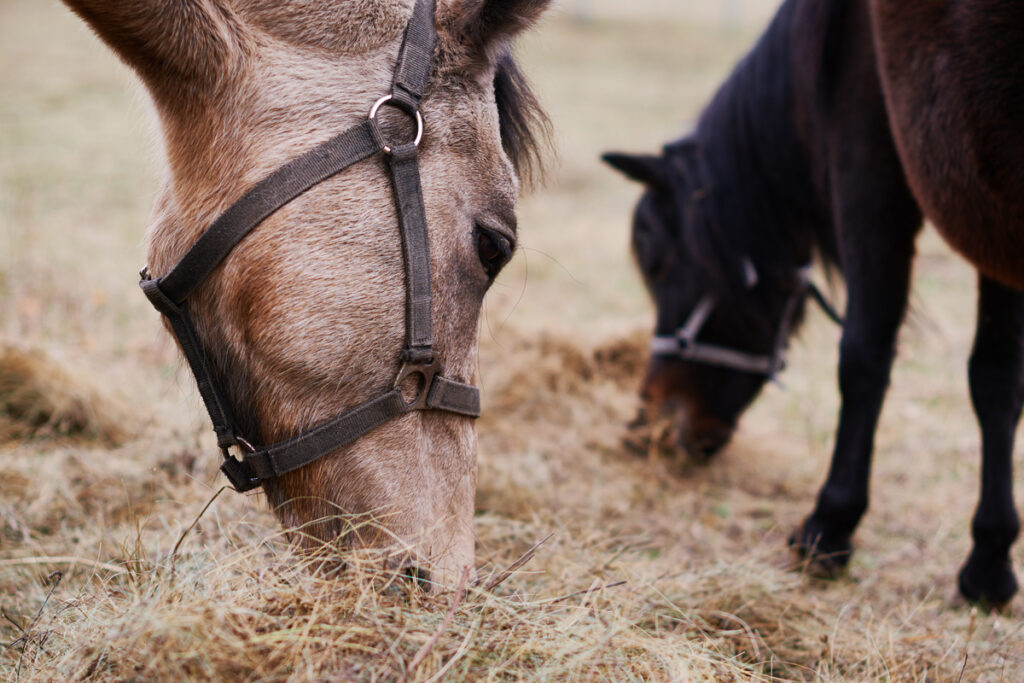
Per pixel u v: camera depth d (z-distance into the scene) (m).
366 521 1.57
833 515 2.86
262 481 1.72
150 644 1.37
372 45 1.64
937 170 2.23
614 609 1.82
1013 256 2.20
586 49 19.56
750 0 31.11
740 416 3.93
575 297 6.02
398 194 1.59
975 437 4.30
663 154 3.79
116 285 5.09
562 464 3.66
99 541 2.42
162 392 3.72
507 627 1.60
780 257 3.50
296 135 1.59
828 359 5.59
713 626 2.28
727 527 3.32
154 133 1.84
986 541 2.67
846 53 2.79
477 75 1.72
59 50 14.11
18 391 3.32
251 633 1.41
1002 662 2.17
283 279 1.57
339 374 1.58
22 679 1.62
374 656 1.43
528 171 1.91
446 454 1.71
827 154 2.96
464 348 1.71
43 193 6.88
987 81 2.03
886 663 2.08
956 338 5.61
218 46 1.58
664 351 3.86
